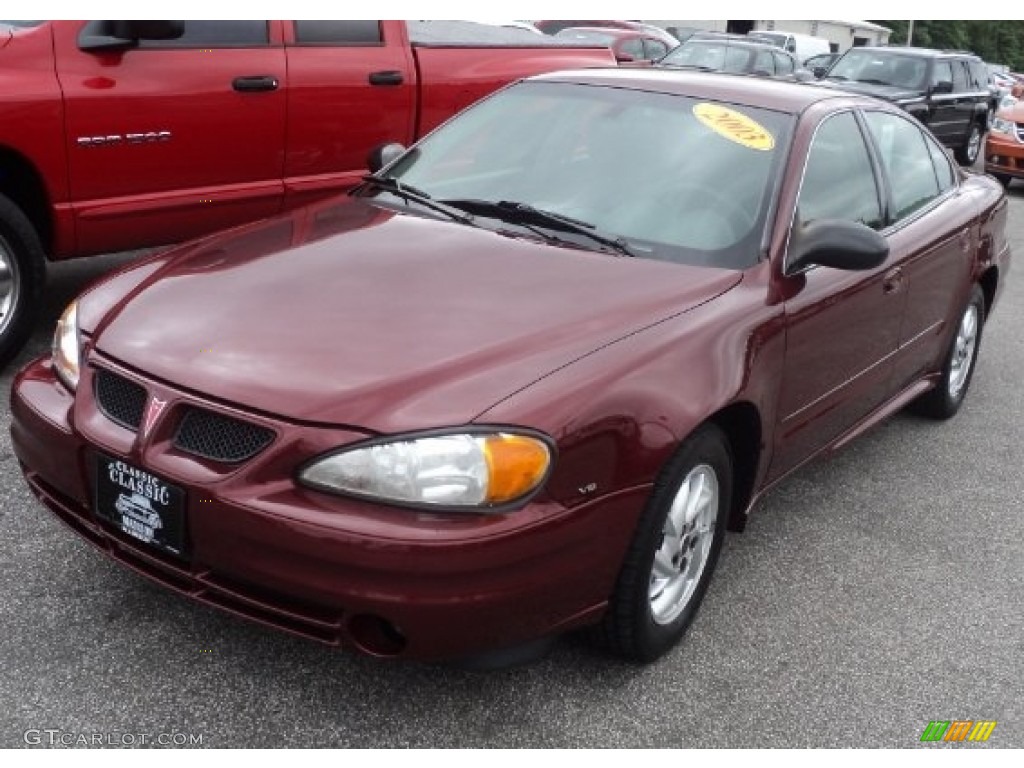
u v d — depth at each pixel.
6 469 4.02
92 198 4.99
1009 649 3.50
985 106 17.47
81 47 4.87
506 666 2.72
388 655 2.60
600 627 3.00
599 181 3.71
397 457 2.52
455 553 2.49
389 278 3.13
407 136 6.39
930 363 5.02
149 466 2.67
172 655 3.02
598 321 2.99
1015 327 7.64
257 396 2.62
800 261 3.52
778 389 3.42
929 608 3.70
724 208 3.58
